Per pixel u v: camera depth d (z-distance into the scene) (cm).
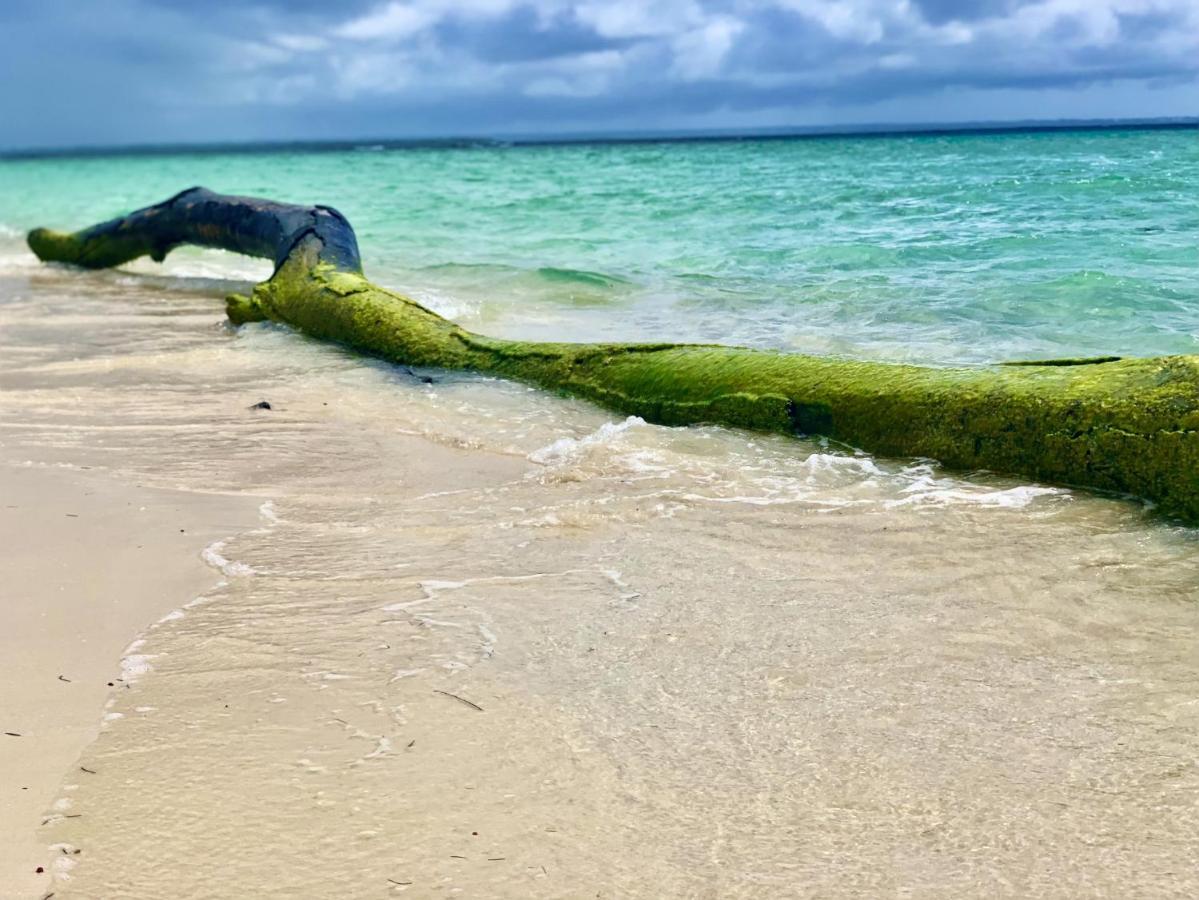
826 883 214
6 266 1399
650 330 858
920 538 408
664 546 407
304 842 230
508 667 311
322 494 487
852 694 291
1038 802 239
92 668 312
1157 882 211
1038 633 326
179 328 941
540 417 627
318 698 294
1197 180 1762
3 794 248
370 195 2475
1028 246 1138
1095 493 455
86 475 507
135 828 235
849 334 800
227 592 370
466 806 243
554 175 3319
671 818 237
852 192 1909
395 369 765
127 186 3516
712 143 9344
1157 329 755
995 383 513
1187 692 287
